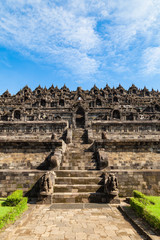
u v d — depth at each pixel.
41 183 13.13
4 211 10.46
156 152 18.94
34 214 10.59
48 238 7.75
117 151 19.05
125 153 18.91
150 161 18.44
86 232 8.34
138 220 9.39
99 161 16.62
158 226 7.88
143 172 15.25
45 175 13.30
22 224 9.16
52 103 51.50
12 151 19.12
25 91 69.25
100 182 14.38
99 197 12.98
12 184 14.97
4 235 7.51
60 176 15.40
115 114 39.31
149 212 9.10
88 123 40.44
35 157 18.73
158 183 14.98
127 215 10.22
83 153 18.84
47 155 18.84
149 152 18.92
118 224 9.27
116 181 13.12
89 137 24.41
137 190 14.76
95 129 30.67
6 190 14.84
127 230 8.58
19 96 63.09
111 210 11.34
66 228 8.75
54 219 9.85
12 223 8.82
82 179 14.52
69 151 20.30
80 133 27.72
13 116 39.22
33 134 28.77
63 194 13.00
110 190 12.88
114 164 18.23
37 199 12.84
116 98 56.53
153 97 60.56
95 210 11.32
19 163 18.36
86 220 9.74
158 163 18.38
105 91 64.69
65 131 28.16
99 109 46.56
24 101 56.25
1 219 8.45
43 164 18.17
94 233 8.25
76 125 42.28
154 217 8.39
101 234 8.16
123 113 39.94
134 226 9.02
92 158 18.20
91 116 42.81
